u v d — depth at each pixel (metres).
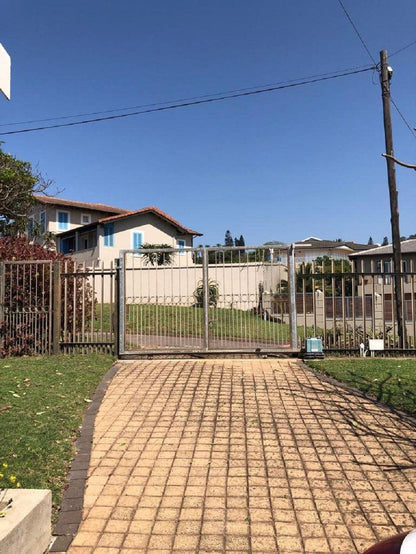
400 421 5.41
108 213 33.00
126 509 3.64
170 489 3.95
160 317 9.20
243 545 3.17
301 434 5.08
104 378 7.22
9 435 4.65
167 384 6.95
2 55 3.64
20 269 9.39
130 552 3.11
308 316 9.93
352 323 9.74
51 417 5.27
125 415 5.68
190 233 32.75
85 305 9.59
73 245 30.41
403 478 4.10
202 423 5.41
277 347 8.81
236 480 4.09
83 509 3.63
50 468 4.13
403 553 1.91
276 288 9.20
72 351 8.90
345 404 6.00
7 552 2.53
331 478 4.11
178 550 3.13
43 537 3.05
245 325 9.01
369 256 28.59
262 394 6.45
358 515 3.53
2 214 23.59
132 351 8.66
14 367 7.59
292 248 8.86
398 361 8.06
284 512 3.57
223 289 9.12
